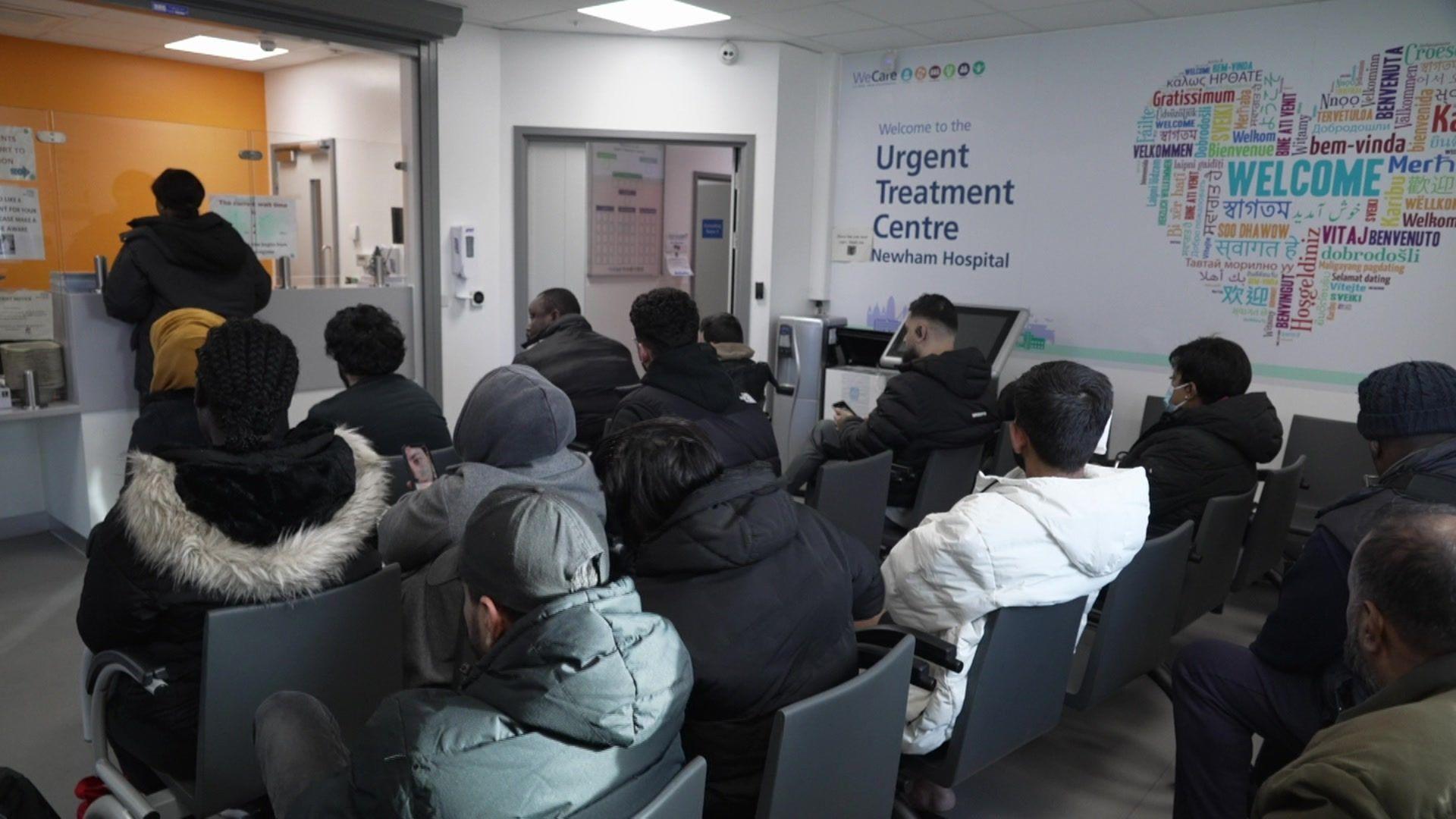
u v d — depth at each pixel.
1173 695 2.09
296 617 1.60
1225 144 4.50
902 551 1.88
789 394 5.73
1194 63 4.55
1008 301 5.32
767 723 1.48
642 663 1.11
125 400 4.00
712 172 6.64
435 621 1.87
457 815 1.02
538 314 4.07
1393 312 4.12
